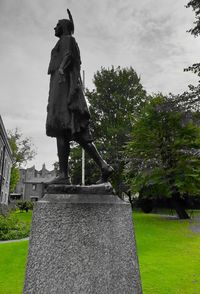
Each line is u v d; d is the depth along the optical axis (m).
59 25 3.47
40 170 80.62
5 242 10.70
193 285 5.26
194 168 17.73
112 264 2.59
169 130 18.56
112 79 31.05
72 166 29.30
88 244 2.59
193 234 12.25
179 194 19.47
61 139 3.15
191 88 10.32
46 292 2.44
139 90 31.61
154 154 19.08
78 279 2.48
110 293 2.50
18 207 34.00
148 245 9.85
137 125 20.17
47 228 2.62
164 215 23.30
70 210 2.65
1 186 26.48
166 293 4.84
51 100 3.19
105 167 3.24
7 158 31.50
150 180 18.28
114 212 2.78
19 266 6.75
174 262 7.24
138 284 2.65
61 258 2.53
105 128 29.27
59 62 3.29
